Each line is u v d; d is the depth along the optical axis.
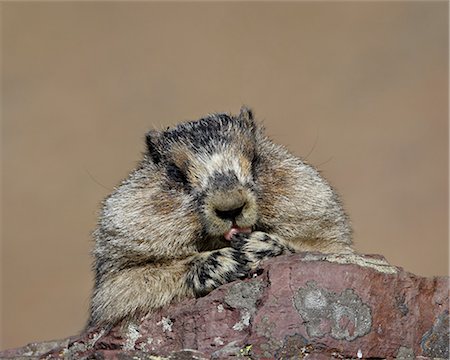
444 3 53.91
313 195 15.03
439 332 13.02
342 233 15.34
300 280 12.64
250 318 12.62
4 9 59.34
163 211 14.48
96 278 15.22
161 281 14.17
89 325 15.94
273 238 13.89
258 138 15.66
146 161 15.40
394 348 12.68
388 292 12.82
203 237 14.43
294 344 12.37
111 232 14.70
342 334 12.48
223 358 12.20
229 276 13.66
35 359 14.05
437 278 13.27
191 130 15.34
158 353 12.41
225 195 13.83
